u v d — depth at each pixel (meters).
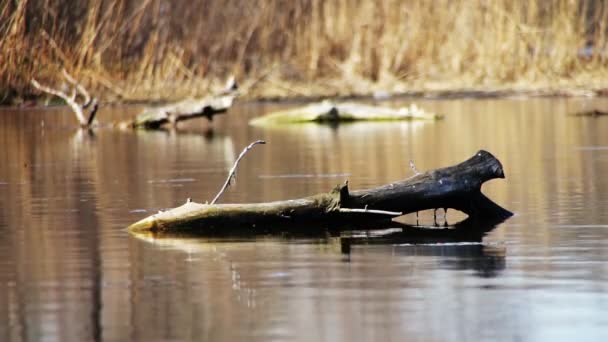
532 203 25.66
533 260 18.39
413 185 22.83
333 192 22.42
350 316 14.66
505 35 73.88
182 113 53.69
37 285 16.84
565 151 38.62
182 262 18.53
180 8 70.94
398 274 17.28
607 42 75.38
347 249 19.64
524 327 14.05
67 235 21.70
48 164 36.56
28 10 63.44
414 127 51.28
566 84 72.69
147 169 34.66
